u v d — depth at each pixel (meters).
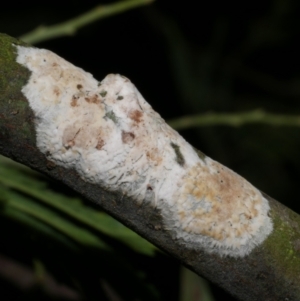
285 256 0.26
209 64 0.82
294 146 0.76
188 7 0.82
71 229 0.31
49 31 0.40
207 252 0.25
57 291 0.38
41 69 0.24
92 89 0.25
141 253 0.31
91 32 0.73
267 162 0.76
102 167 0.24
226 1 0.83
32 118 0.24
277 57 0.87
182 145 0.25
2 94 0.24
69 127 0.24
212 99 0.80
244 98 0.85
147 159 0.25
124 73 0.75
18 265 0.43
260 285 0.26
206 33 0.83
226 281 0.26
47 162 0.25
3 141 0.24
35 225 0.32
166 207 0.25
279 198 0.75
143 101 0.25
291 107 0.86
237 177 0.26
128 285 0.32
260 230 0.25
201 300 0.34
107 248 0.31
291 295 0.26
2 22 0.70
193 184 0.25
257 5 0.84
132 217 0.25
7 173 0.31
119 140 0.24
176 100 0.76
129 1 0.39
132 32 0.75
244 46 0.85
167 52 0.76
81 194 0.25
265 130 0.77
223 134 0.76
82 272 0.32
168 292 0.42
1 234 0.32
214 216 0.25
